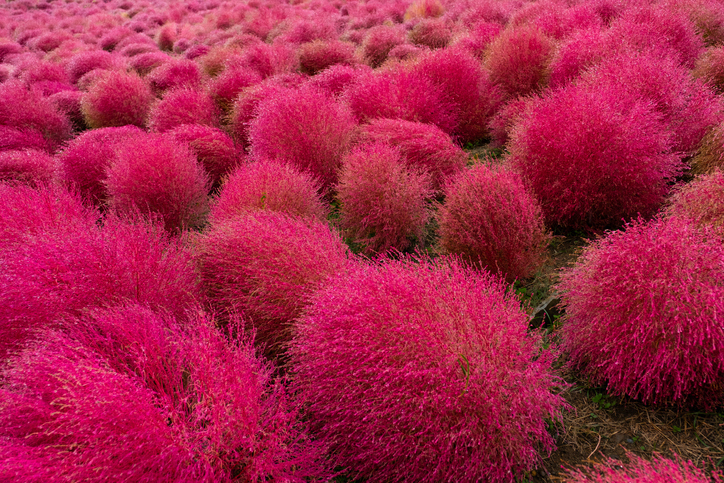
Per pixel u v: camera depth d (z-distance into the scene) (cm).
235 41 1152
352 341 194
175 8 2064
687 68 470
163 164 428
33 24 1977
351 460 205
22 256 261
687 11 559
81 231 287
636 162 307
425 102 490
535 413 187
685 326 194
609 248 224
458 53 530
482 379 182
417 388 182
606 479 158
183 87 708
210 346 198
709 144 326
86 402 164
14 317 235
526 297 296
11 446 159
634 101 346
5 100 711
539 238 304
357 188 368
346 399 200
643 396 212
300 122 446
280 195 371
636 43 469
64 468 150
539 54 539
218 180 539
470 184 314
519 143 360
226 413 175
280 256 266
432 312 201
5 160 539
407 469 183
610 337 212
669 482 150
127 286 259
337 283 233
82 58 1092
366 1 1648
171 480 164
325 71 669
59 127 750
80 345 197
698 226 243
